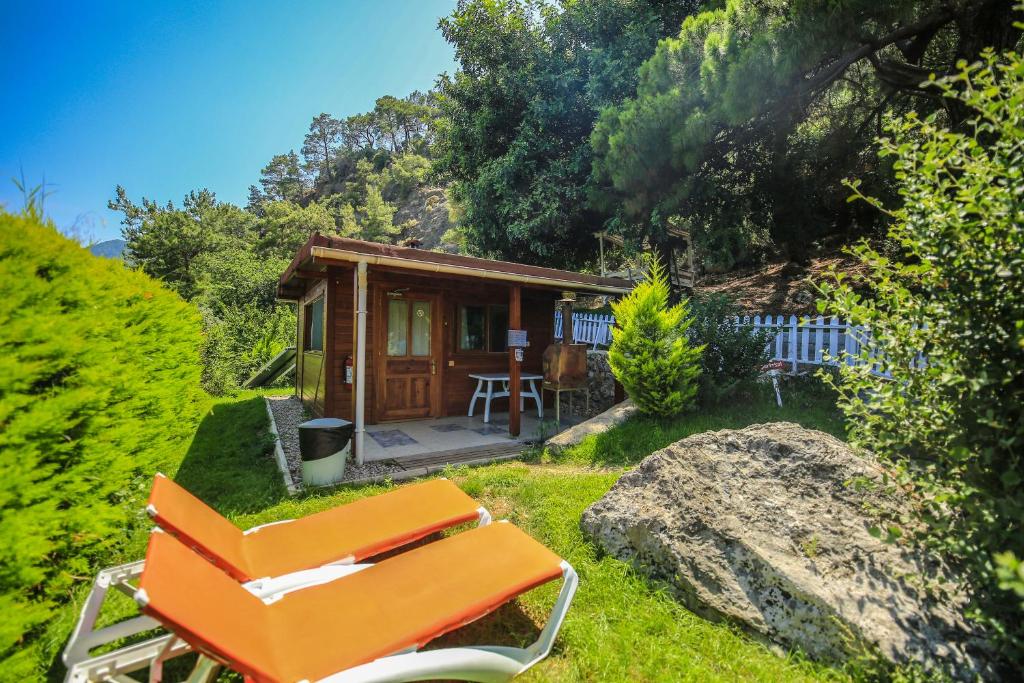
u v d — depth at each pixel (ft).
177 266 99.30
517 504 12.76
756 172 32.09
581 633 7.51
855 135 31.89
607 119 28.50
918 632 6.70
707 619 8.11
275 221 140.97
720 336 21.13
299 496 14.06
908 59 23.97
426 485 10.91
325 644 5.65
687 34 23.53
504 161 37.60
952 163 6.15
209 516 7.76
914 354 6.62
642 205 28.94
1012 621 5.80
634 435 18.49
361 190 220.64
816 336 22.16
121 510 8.99
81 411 7.65
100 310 9.67
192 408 17.63
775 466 9.59
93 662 5.16
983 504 5.56
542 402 31.48
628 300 20.39
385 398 25.59
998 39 19.71
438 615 6.22
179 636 4.50
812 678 6.68
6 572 5.32
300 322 35.83
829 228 38.29
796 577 7.57
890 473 7.35
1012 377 5.33
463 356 28.40
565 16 36.06
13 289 6.72
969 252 5.88
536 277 21.45
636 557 9.57
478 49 38.93
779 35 19.54
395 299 25.94
